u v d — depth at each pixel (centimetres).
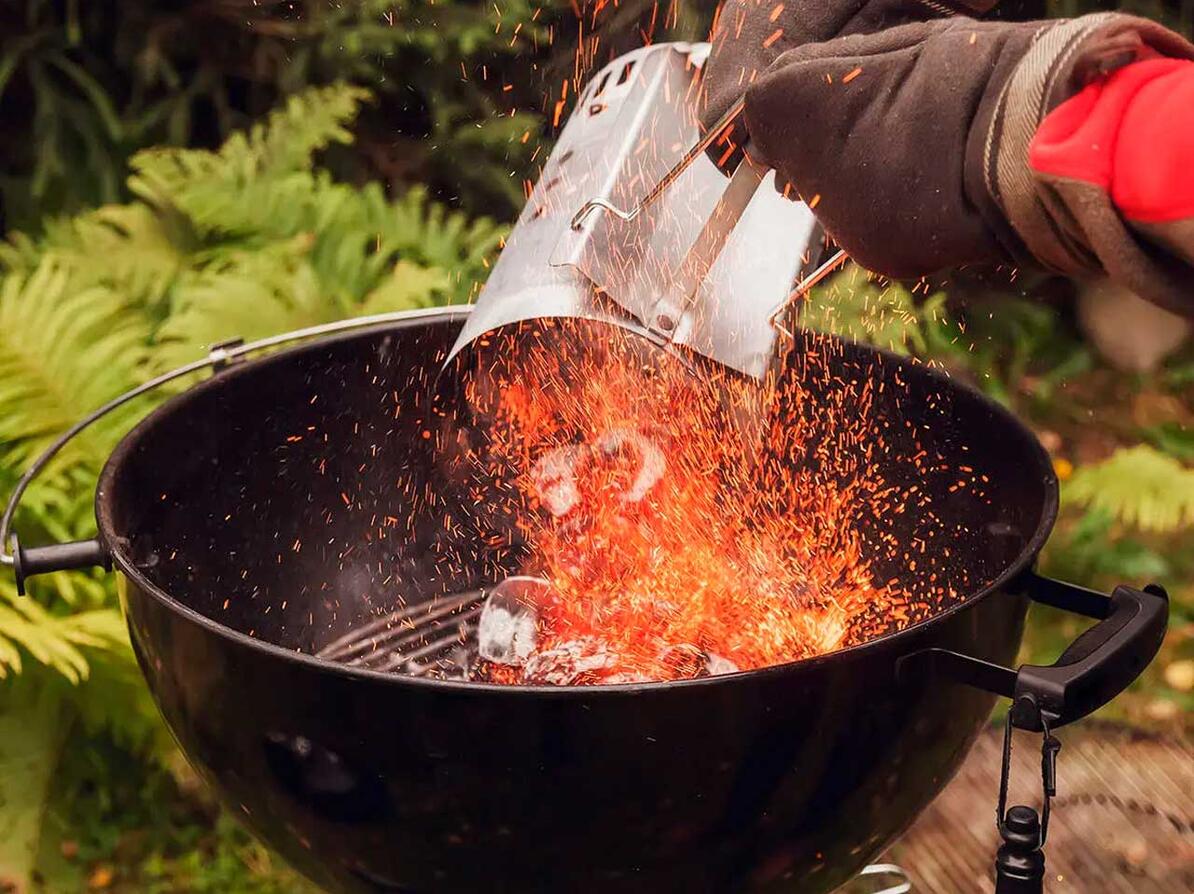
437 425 157
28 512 206
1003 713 202
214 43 292
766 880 101
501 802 90
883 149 87
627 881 96
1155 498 259
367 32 284
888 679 93
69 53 293
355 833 97
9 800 193
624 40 268
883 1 102
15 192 288
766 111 92
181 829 218
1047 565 278
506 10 277
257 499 144
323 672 88
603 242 104
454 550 164
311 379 147
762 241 111
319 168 306
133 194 292
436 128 307
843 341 146
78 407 207
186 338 224
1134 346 355
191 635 95
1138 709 241
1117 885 150
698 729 87
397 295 236
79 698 202
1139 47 76
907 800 104
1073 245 81
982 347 349
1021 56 81
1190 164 73
